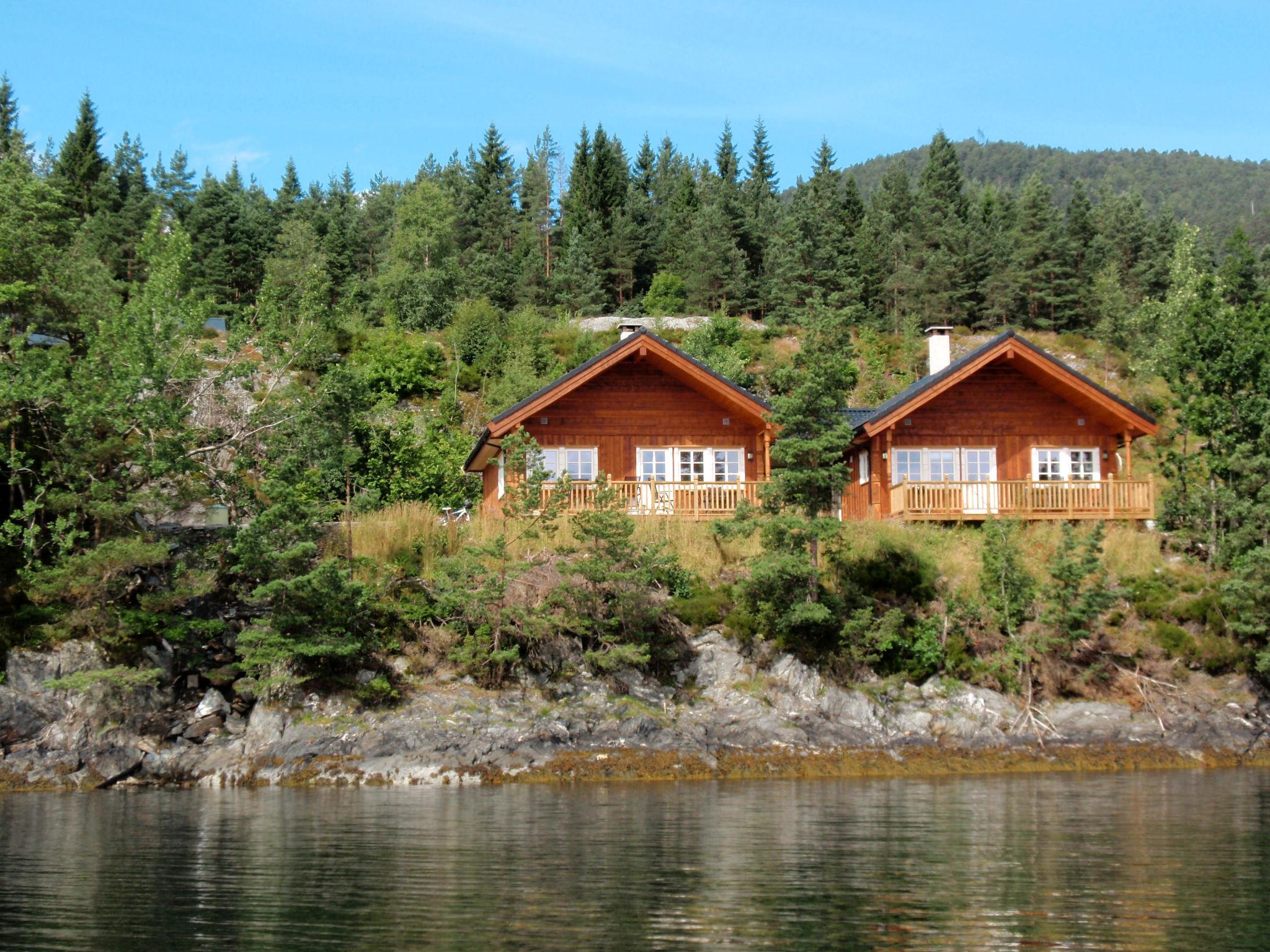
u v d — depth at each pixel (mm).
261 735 23266
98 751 22750
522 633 25094
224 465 33500
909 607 27641
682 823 16938
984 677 25938
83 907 11992
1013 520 27938
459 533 29641
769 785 21609
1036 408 35344
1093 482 33094
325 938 10742
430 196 78062
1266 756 24891
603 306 76750
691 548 29406
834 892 12461
